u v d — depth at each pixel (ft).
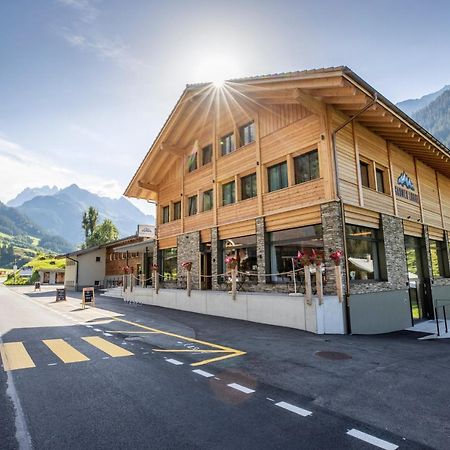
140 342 27.71
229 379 17.92
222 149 54.85
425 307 51.24
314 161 39.75
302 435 11.64
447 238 60.80
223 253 52.39
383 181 46.60
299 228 40.24
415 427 12.34
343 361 21.80
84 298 58.44
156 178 71.15
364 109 35.40
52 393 15.78
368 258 40.42
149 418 13.00
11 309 55.42
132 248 86.43
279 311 35.99
